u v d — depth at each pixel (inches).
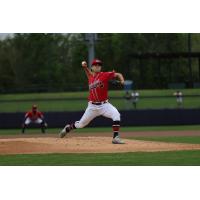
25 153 1555.1
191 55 5762.8
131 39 6461.6
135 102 4677.7
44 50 6510.8
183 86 5762.8
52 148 1633.9
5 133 3353.8
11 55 6496.1
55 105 4970.5
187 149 1627.7
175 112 3988.7
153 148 1643.7
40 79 6505.9
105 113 1710.1
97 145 1689.2
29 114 3282.5
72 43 6545.3
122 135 2812.5
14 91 5807.1
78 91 5753.0
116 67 6466.5
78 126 1754.4
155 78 6161.4
